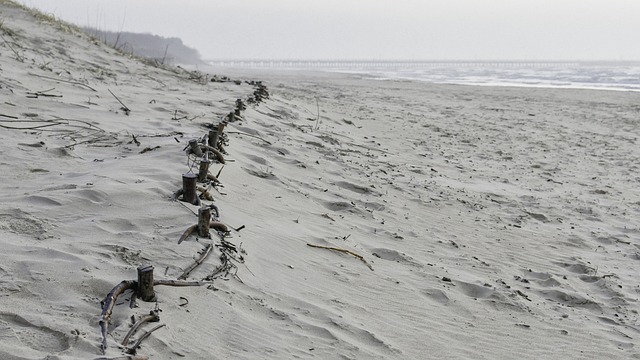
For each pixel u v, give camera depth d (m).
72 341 3.32
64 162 7.03
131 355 3.24
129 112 10.72
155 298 3.95
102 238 4.72
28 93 10.48
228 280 4.59
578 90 37.44
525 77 69.62
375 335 4.57
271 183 8.18
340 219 7.59
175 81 16.92
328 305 4.89
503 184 11.34
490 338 5.05
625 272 7.24
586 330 5.51
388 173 10.68
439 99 28.42
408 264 6.51
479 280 6.35
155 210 5.42
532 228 8.69
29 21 17.61
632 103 28.83
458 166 12.47
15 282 3.83
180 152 7.59
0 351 3.11
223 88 17.11
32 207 5.14
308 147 11.22
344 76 60.94
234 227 5.80
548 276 6.84
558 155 14.88
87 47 17.30
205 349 3.62
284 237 6.14
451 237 7.82
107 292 3.93
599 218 9.59
